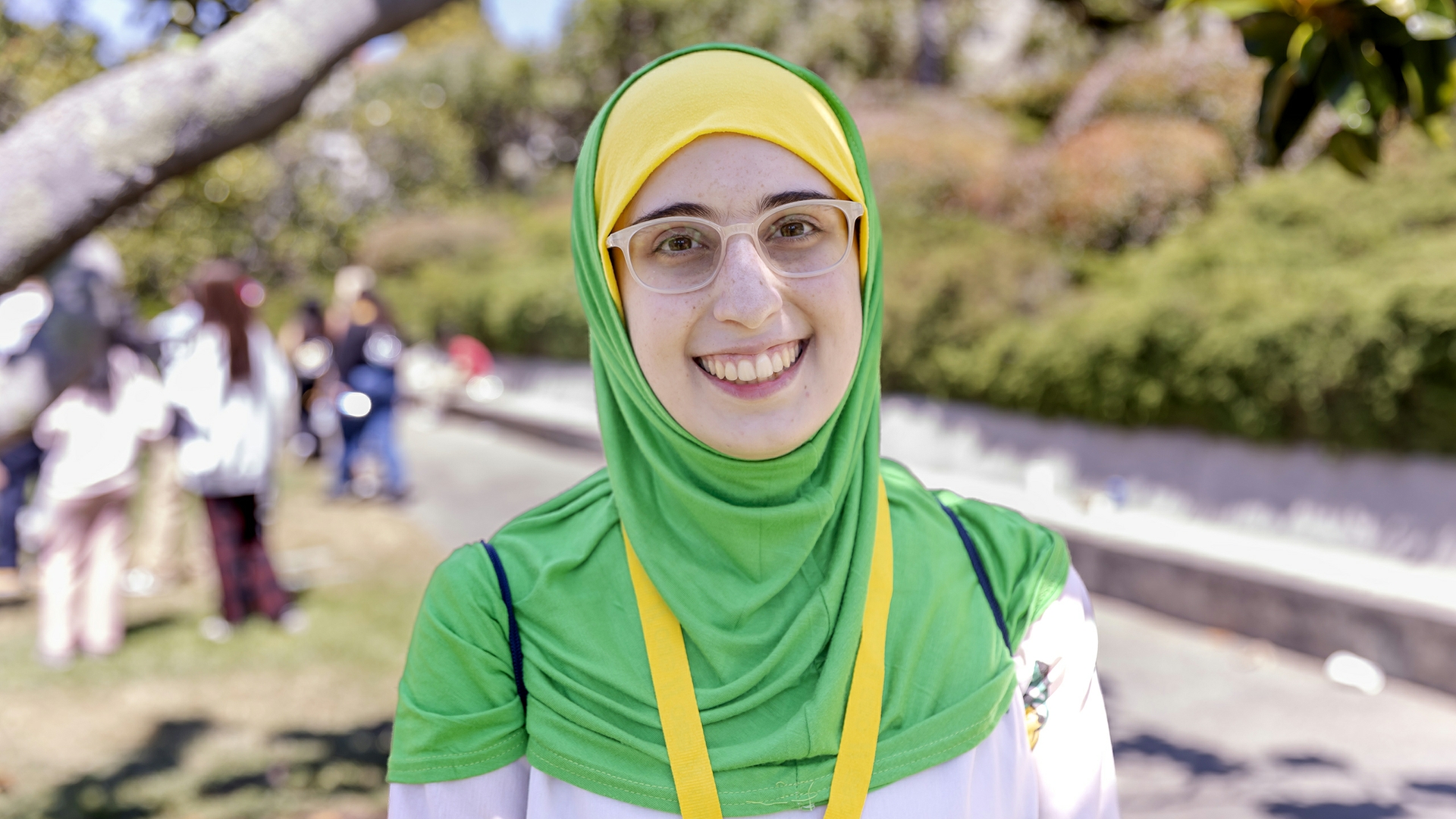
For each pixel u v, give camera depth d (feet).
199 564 20.72
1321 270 20.61
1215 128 28.99
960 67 61.82
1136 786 12.06
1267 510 19.29
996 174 32.65
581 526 4.37
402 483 29.17
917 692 4.12
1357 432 17.65
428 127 72.74
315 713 13.94
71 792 11.69
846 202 4.00
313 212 61.62
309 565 21.65
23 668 15.47
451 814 4.11
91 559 15.97
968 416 26.14
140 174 5.15
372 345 28.91
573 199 4.60
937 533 4.48
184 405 16.65
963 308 26.50
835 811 3.87
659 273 3.96
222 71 5.30
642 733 3.96
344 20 5.65
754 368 3.90
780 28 65.31
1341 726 13.41
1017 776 4.30
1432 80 8.08
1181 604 17.25
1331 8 7.98
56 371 5.37
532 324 47.14
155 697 14.46
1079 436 23.38
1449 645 13.79
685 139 3.84
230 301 16.65
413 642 4.29
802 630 4.04
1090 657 4.61
